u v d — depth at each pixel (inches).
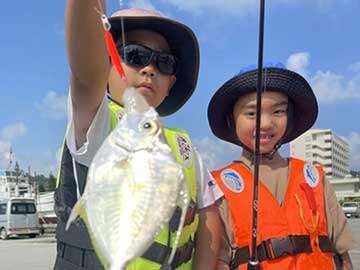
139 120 20.0
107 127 26.1
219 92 40.5
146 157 19.1
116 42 31.8
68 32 22.9
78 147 25.6
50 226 386.0
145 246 18.1
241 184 38.2
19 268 164.2
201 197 33.6
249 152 40.1
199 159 34.2
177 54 34.7
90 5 22.5
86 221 19.3
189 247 30.5
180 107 37.1
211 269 33.0
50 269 159.3
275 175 39.4
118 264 17.7
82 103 24.6
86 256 26.3
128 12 31.9
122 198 18.7
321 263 36.6
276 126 38.8
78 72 23.4
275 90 38.5
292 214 37.4
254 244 33.7
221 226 35.8
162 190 18.7
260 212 36.9
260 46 32.1
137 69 30.5
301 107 40.6
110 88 30.3
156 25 32.2
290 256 36.0
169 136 31.7
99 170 19.4
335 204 39.8
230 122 41.6
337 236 38.9
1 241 307.7
